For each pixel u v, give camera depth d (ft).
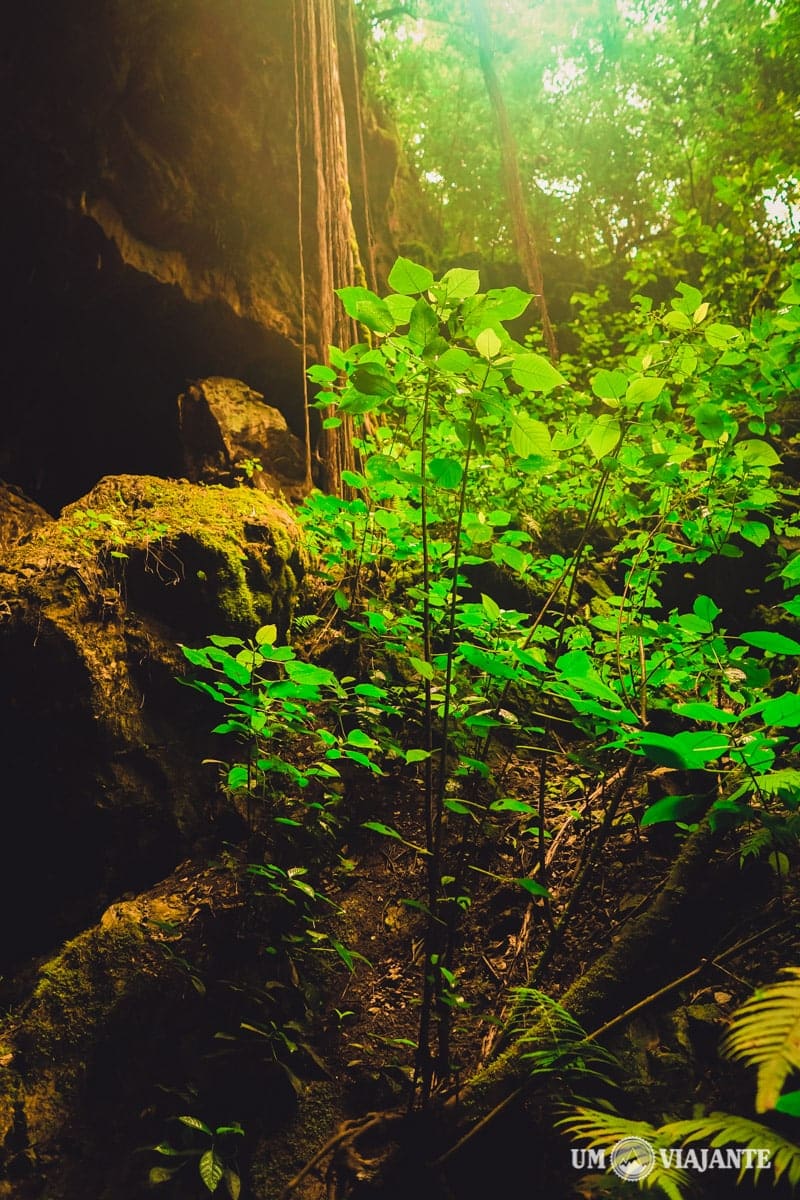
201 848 10.55
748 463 7.70
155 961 8.91
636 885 9.03
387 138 23.52
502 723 7.38
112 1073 8.07
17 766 10.05
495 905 9.39
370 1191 6.58
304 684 7.34
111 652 10.78
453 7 27.40
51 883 10.13
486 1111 6.75
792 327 6.80
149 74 16.57
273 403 19.49
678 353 7.60
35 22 14.90
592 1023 7.10
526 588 14.37
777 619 13.52
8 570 10.77
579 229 31.42
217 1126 7.69
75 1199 7.23
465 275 5.52
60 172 15.99
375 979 9.06
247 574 12.30
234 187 18.39
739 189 20.86
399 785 11.16
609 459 7.11
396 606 13.28
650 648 8.57
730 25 26.18
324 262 17.47
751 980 7.45
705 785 9.10
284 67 18.45
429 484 7.23
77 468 18.94
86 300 17.30
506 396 5.92
